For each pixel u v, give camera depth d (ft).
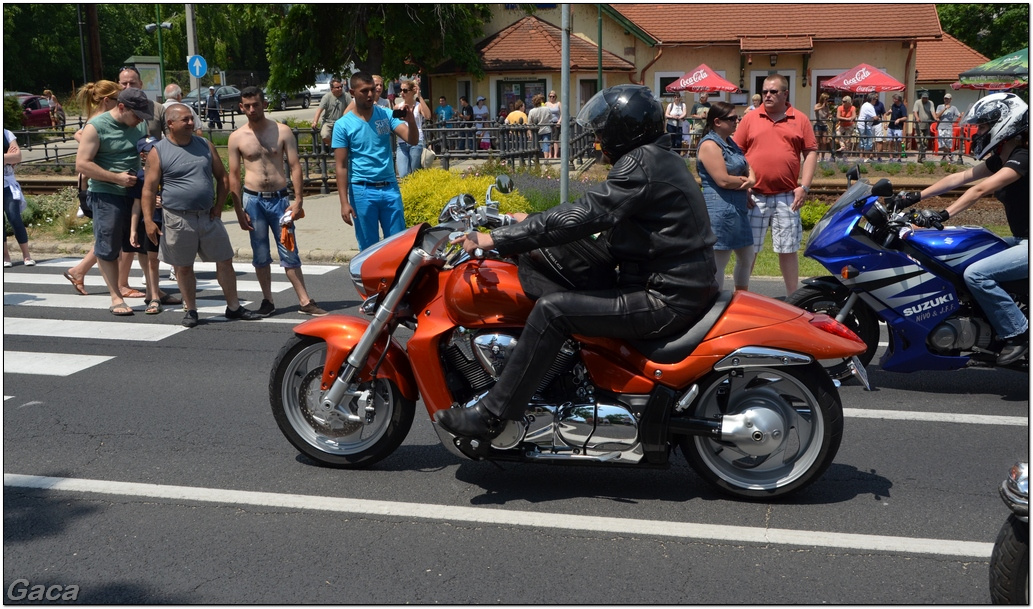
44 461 17.30
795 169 25.93
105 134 28.40
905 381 22.03
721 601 12.19
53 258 41.73
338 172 28.30
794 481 15.02
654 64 115.14
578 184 50.57
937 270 20.03
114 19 203.31
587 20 116.98
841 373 21.08
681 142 80.79
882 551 13.56
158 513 15.03
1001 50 150.92
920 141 75.77
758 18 113.91
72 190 54.70
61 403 20.80
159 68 108.78
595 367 14.79
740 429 14.61
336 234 43.68
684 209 14.23
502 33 116.78
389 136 28.43
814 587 12.54
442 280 15.35
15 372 23.31
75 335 27.14
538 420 14.88
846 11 113.19
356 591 12.52
